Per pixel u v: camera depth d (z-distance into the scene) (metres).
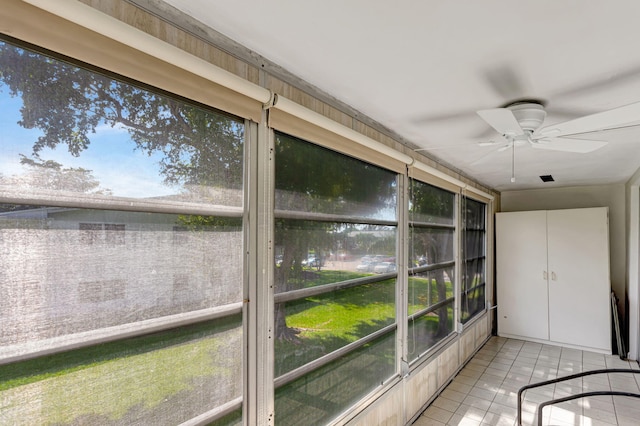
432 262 3.36
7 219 0.82
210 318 1.26
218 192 1.31
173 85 1.12
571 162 3.46
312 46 1.36
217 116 1.31
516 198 5.62
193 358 1.20
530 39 1.27
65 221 0.92
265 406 1.46
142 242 1.08
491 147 2.84
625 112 1.52
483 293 4.94
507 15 1.12
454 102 1.93
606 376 3.65
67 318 0.92
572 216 4.69
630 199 4.32
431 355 3.14
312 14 1.14
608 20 1.14
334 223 1.96
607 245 4.47
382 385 2.38
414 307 2.96
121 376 1.02
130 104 1.05
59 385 0.90
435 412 2.92
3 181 0.82
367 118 2.21
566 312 4.66
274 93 1.44
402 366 2.60
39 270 0.87
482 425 2.73
